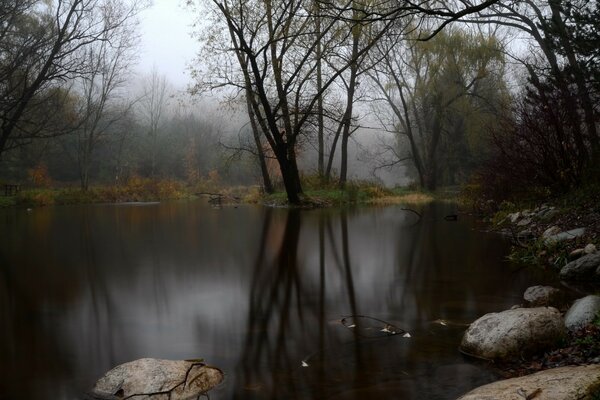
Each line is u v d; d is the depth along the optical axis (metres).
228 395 3.94
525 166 13.99
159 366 4.16
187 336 5.46
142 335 5.52
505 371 4.26
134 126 58.06
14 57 25.02
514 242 11.19
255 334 5.51
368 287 7.75
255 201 29.33
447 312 6.26
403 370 4.38
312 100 22.48
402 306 6.59
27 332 5.64
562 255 8.73
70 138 48.31
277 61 21.25
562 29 12.60
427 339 5.23
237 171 56.94
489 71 31.31
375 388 4.01
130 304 6.86
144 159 57.00
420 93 34.81
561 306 6.09
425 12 8.02
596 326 4.69
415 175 48.00
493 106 30.83
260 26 20.16
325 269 9.26
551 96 13.63
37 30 25.39
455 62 32.12
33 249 11.85
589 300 5.16
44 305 6.83
